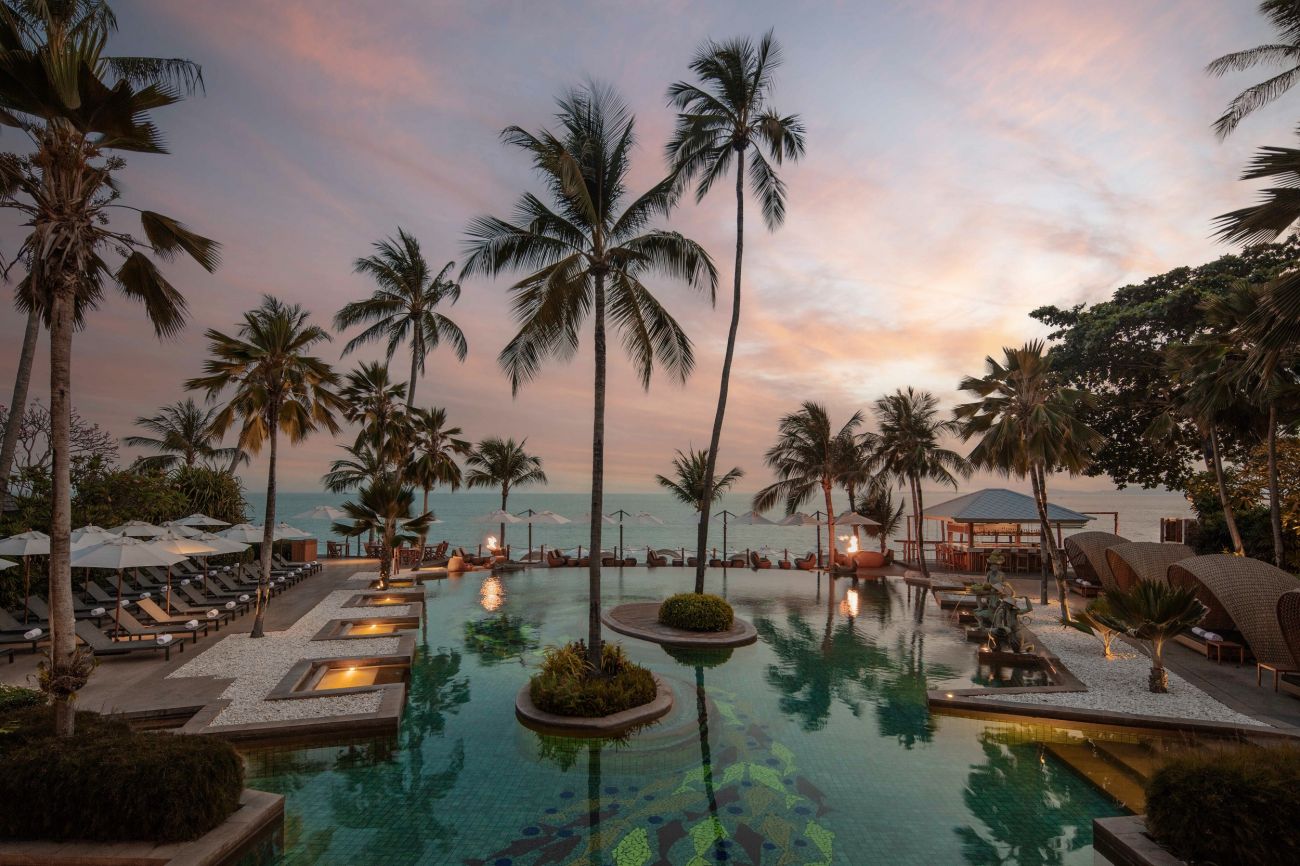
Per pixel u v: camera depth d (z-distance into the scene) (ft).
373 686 36.55
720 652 50.49
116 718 26.35
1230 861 18.48
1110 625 39.27
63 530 23.35
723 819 24.21
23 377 45.34
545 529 318.65
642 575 97.50
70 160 24.13
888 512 112.37
